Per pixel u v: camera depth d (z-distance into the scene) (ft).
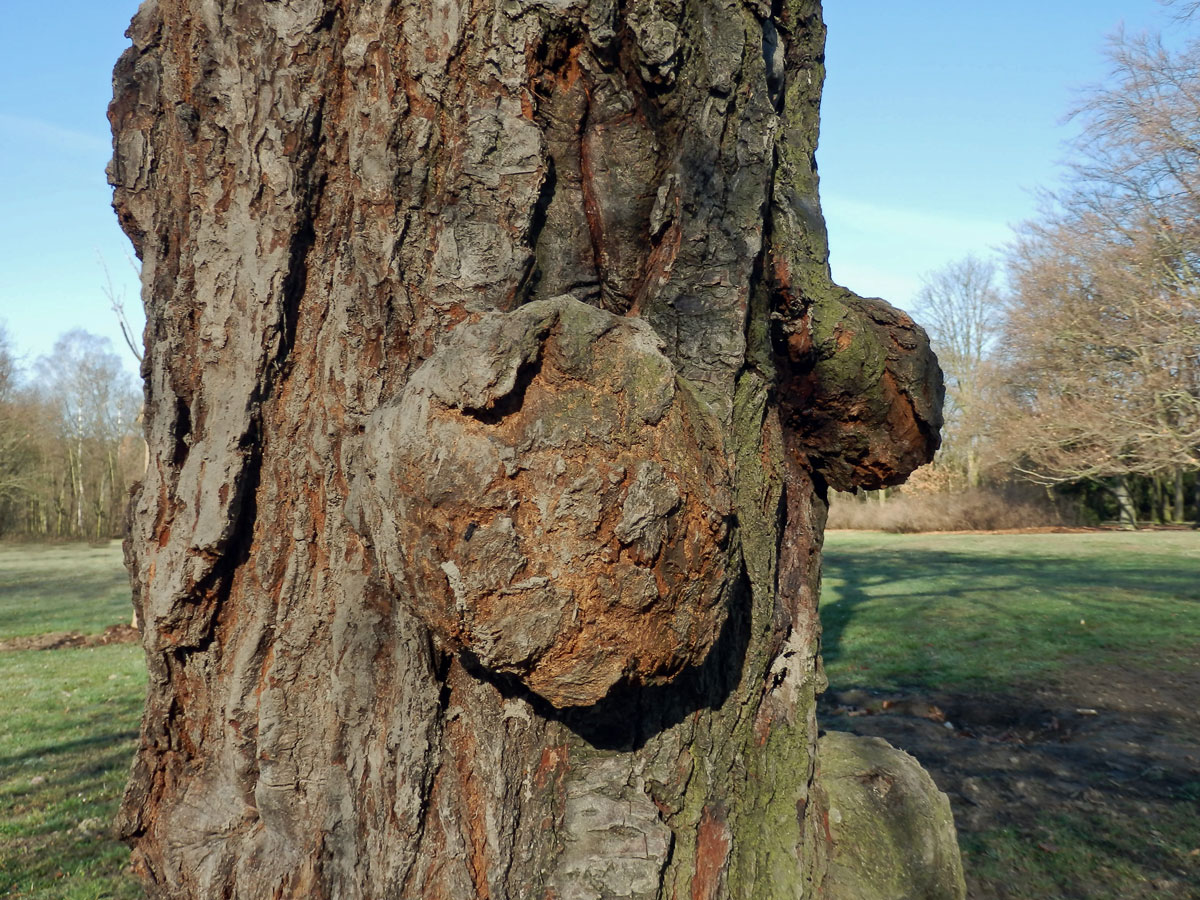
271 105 6.41
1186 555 60.23
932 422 8.36
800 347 7.54
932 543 81.30
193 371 6.66
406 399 5.29
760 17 6.82
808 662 8.04
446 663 6.10
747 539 6.93
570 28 6.32
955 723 22.43
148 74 7.00
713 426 5.96
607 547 5.16
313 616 6.40
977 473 115.55
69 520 147.13
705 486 5.55
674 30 6.17
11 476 121.08
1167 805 16.05
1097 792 16.84
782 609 7.82
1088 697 23.80
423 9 6.27
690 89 6.51
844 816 8.43
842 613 40.65
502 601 5.09
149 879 6.85
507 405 5.19
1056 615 36.42
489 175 6.28
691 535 5.45
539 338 5.20
